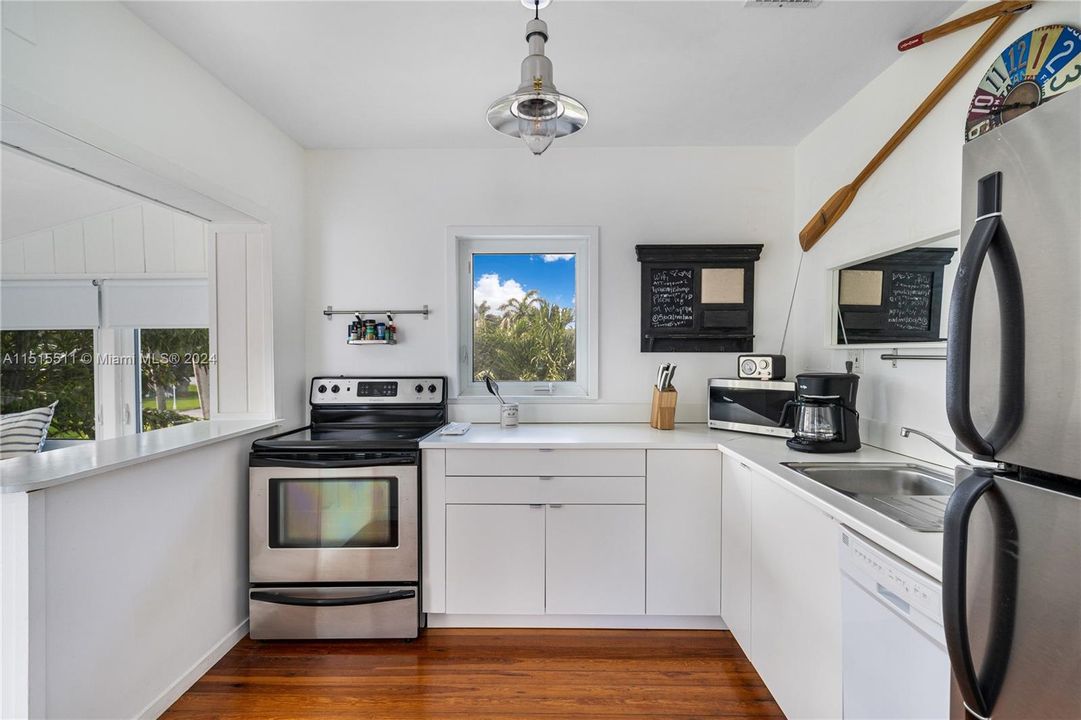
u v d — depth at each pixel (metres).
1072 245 0.53
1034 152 0.57
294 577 1.99
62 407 2.75
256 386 2.25
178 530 1.68
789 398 2.12
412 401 2.49
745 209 2.55
